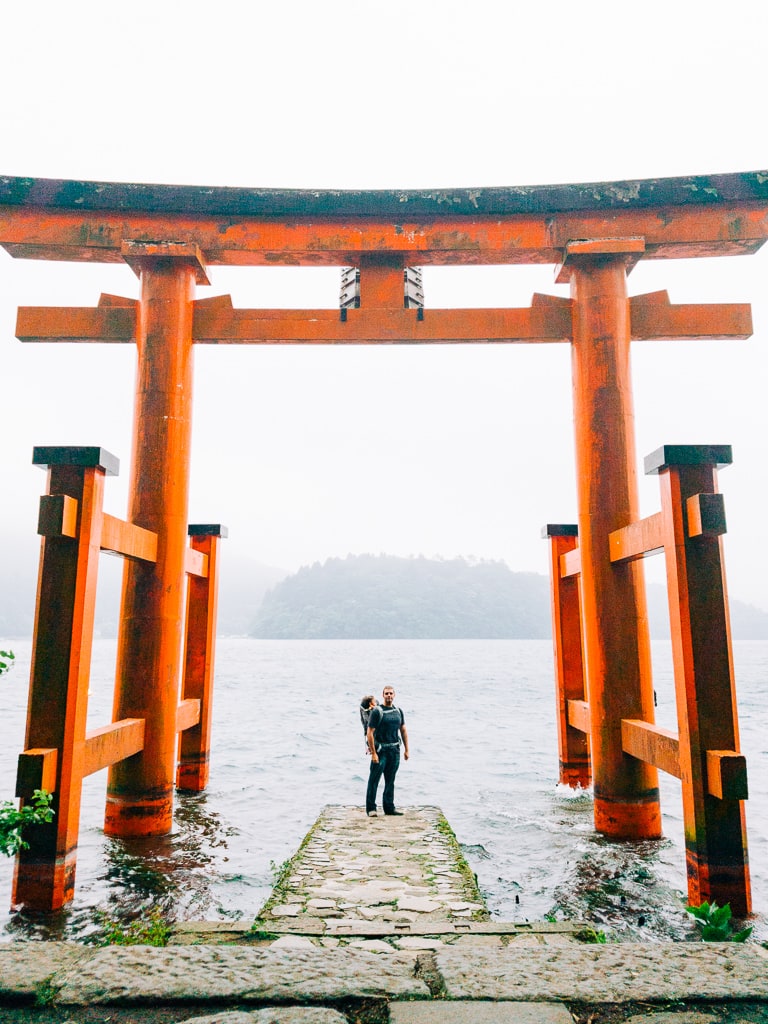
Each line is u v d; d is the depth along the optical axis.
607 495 9.75
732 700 6.60
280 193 10.59
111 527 7.91
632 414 10.08
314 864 7.11
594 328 10.20
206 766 12.52
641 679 9.39
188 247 10.25
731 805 6.44
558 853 8.66
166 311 10.25
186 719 11.12
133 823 9.10
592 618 9.67
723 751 6.46
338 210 10.55
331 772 15.47
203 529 12.77
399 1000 2.32
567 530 12.86
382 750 9.51
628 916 6.51
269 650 139.88
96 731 7.78
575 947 2.78
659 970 2.52
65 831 6.55
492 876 7.92
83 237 10.42
